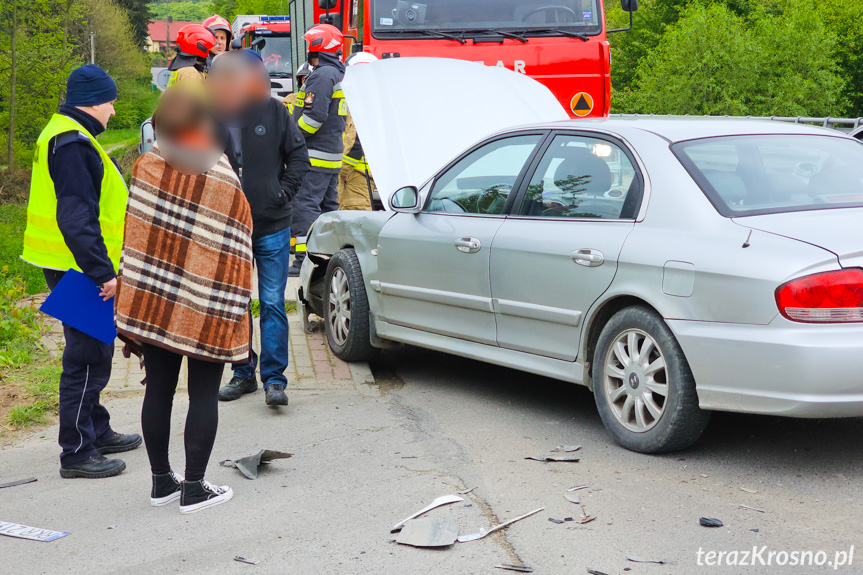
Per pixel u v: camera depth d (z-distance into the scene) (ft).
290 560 11.53
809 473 14.15
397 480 14.34
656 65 197.98
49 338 24.38
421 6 33.19
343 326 22.17
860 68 208.13
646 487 13.64
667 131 16.33
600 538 11.80
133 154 147.23
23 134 112.68
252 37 79.00
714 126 16.81
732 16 192.75
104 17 204.85
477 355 18.51
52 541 12.53
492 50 33.12
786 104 182.70
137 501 14.10
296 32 56.29
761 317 13.39
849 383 12.98
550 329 16.79
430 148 23.77
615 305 15.92
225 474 15.01
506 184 18.39
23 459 16.40
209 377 13.34
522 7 33.63
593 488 13.64
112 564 11.67
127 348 13.83
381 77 25.12
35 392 19.60
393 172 23.20
